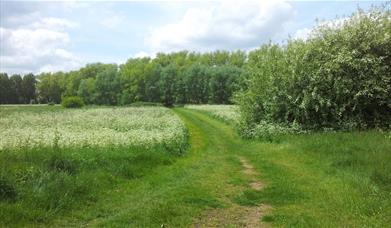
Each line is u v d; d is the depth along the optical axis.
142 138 21.05
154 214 10.56
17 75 163.88
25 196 10.89
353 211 10.44
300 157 18.38
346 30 26.44
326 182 13.74
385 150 17.06
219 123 42.50
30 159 14.69
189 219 10.30
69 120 37.94
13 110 68.50
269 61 29.55
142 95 119.38
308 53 26.83
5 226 9.31
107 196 12.36
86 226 9.85
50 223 9.90
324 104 25.56
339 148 18.42
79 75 152.75
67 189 11.83
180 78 114.56
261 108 29.56
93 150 17.47
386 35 24.94
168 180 14.76
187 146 23.59
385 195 11.52
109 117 41.59
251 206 11.68
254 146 23.91
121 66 155.12
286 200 12.07
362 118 25.53
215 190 13.40
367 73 24.97
